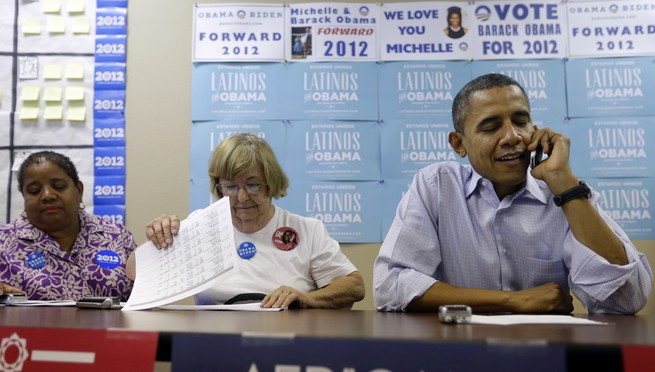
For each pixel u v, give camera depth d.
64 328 0.60
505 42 2.16
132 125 2.19
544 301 1.04
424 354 0.51
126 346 0.58
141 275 1.12
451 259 1.27
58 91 2.19
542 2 2.18
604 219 1.16
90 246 1.73
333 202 2.12
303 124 2.16
